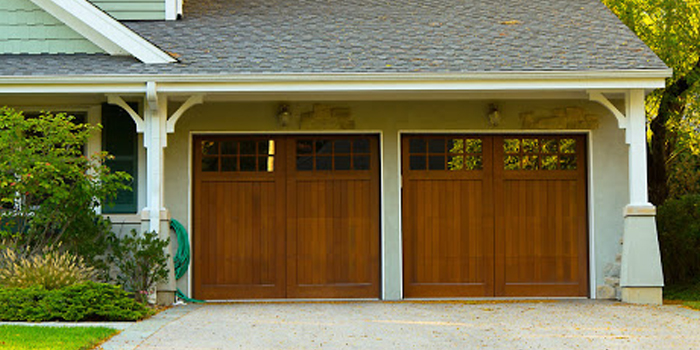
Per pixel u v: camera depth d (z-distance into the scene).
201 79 10.17
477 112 11.62
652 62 10.54
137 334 7.96
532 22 12.09
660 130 14.05
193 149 11.66
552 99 11.42
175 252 11.32
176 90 10.22
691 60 13.54
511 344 7.70
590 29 11.76
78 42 11.02
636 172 10.68
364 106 11.59
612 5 14.11
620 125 10.70
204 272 11.57
